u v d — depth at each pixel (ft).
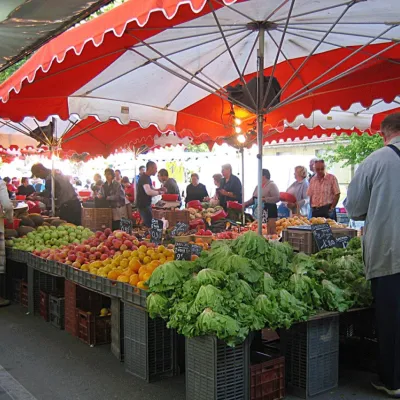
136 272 14.30
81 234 23.81
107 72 18.69
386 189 11.69
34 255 19.61
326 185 28.63
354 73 20.07
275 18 14.69
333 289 12.24
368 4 13.21
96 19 12.13
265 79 16.31
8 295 23.08
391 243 11.58
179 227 21.35
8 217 21.80
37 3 11.73
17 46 15.39
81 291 16.98
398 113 12.32
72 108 20.93
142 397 12.06
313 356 11.93
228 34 15.99
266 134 31.53
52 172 30.63
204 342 10.60
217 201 35.35
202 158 60.49
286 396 12.03
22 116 19.57
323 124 28.32
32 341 16.61
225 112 26.07
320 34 16.49
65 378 13.32
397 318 11.71
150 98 23.09
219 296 10.49
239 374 10.76
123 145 36.52
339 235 19.31
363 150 45.65
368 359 14.14
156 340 13.08
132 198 46.24
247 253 12.31
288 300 11.09
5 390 12.40
